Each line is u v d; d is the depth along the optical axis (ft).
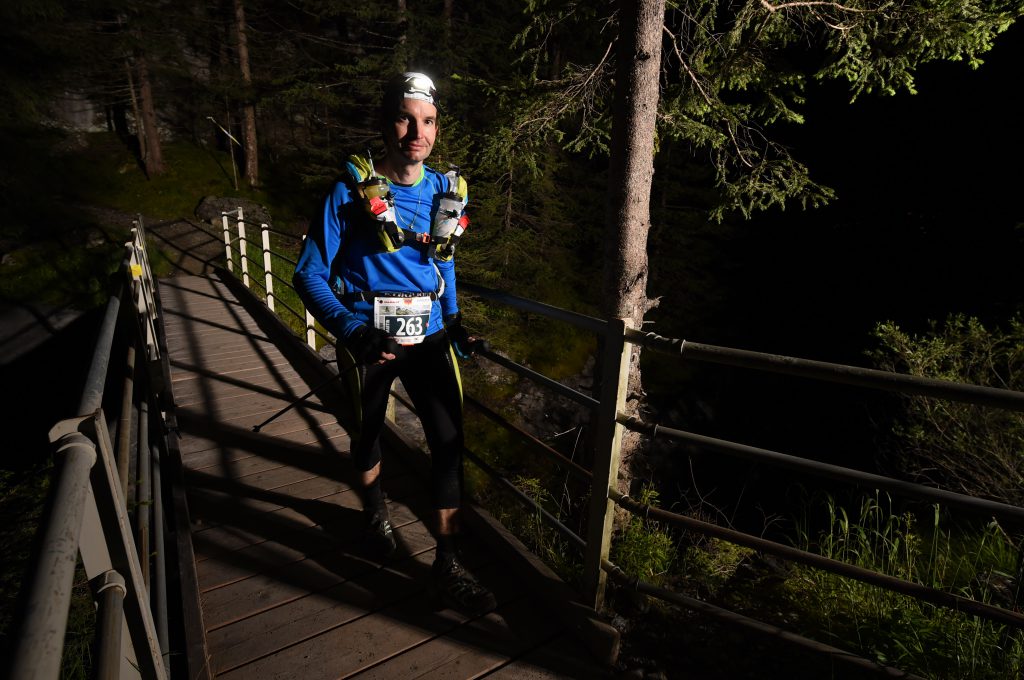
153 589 6.11
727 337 51.88
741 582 10.08
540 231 45.34
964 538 11.77
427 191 6.91
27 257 43.60
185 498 9.19
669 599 6.73
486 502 20.43
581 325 7.19
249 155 64.59
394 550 8.49
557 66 47.44
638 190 16.19
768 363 5.46
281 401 15.10
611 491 6.98
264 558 8.39
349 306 6.99
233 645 6.77
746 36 17.90
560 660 6.77
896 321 44.91
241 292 30.22
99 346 5.55
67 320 39.42
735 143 19.60
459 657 6.73
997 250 41.68
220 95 63.98
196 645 6.50
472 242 41.24
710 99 19.11
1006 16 15.25
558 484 26.94
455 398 7.35
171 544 8.70
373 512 8.33
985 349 17.51
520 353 44.29
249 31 60.03
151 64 58.95
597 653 6.80
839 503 27.43
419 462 10.79
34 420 30.42
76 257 44.55
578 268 53.98
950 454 16.26
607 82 19.88
